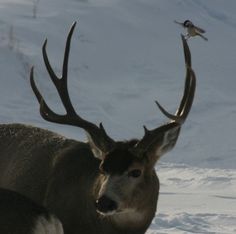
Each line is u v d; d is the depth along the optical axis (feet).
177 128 89.66
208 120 323.16
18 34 353.10
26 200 73.77
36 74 316.60
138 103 331.77
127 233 89.30
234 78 384.47
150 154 88.07
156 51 401.49
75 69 349.61
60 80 94.68
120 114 318.45
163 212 149.28
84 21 400.47
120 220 88.33
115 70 364.79
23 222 71.15
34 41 352.90
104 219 89.51
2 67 312.91
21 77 313.12
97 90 337.52
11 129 106.52
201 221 140.77
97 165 92.94
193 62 402.31
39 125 277.03
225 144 295.48
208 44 431.84
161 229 131.44
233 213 152.97
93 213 90.38
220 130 312.09
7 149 103.91
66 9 409.69
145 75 367.45
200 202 166.40
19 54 326.65
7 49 326.85
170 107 331.57
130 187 84.53
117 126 304.91
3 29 351.67
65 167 96.02
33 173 98.89
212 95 353.72
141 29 422.82
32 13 389.19
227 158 280.51
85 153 96.22
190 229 133.39
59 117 92.22
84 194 91.66
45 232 72.02
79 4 424.46
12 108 290.15
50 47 353.92
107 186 83.35
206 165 270.87
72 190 93.40
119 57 380.78
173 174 216.13
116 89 342.85
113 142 88.38
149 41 411.54
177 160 273.75
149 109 326.44
